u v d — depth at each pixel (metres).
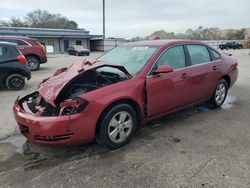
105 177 2.89
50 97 3.30
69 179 2.86
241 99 6.15
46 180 2.85
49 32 41.34
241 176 2.86
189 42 4.64
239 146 3.58
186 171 2.97
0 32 36.12
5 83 7.41
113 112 3.38
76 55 30.36
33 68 12.12
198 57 4.74
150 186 2.71
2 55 7.20
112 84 3.46
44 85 3.77
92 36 46.09
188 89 4.42
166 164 3.13
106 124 3.34
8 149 3.61
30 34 38.78
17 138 3.98
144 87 3.72
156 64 3.95
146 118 3.90
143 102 3.76
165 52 4.14
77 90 3.49
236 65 5.73
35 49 11.99
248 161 3.17
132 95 3.55
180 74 4.22
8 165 3.18
